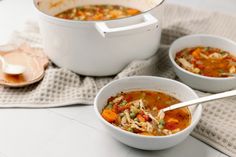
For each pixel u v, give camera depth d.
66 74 0.89
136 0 1.03
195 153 0.75
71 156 0.74
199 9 1.15
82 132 0.79
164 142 0.71
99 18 1.00
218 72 0.89
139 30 0.83
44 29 0.89
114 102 0.80
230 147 0.75
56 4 1.01
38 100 0.85
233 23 1.07
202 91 0.88
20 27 1.09
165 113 0.78
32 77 0.89
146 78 0.83
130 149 0.76
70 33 0.85
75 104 0.85
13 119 0.81
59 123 0.81
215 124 0.79
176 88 0.82
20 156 0.74
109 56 0.87
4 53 0.96
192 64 0.91
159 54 0.97
